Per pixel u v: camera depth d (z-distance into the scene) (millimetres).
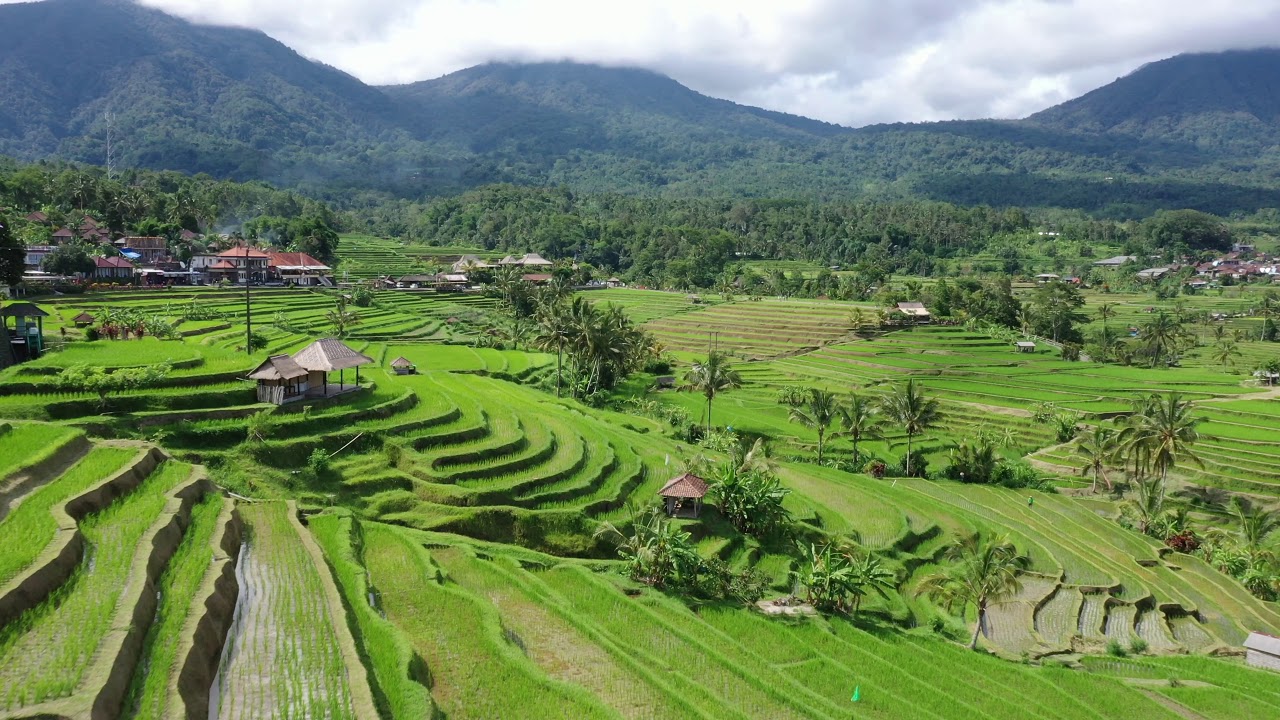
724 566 52250
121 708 24812
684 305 196375
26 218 152250
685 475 60906
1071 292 196125
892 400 93812
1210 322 194250
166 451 50594
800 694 38812
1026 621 57562
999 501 82938
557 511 54312
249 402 59906
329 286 161375
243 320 110875
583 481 60438
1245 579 69688
